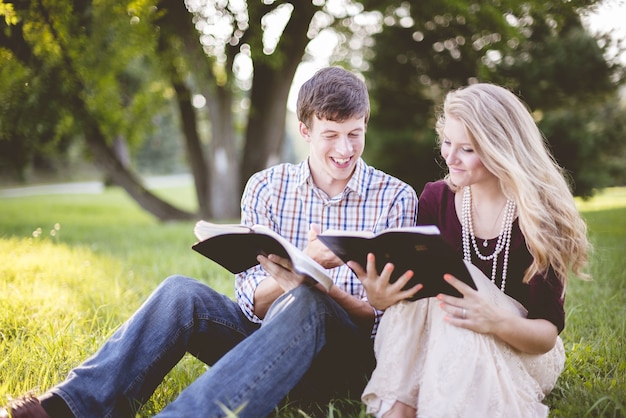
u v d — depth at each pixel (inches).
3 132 319.3
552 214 80.0
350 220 97.4
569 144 441.4
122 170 442.0
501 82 419.5
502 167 78.5
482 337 75.0
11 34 256.4
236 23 352.8
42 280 160.6
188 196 937.5
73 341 111.4
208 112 411.8
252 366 73.9
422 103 507.5
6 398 82.5
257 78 409.4
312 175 97.8
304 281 80.6
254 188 100.2
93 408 75.1
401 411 76.1
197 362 106.2
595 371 102.4
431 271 72.9
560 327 79.4
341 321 83.3
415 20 411.8
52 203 711.7
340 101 88.2
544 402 88.8
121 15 312.5
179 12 337.7
